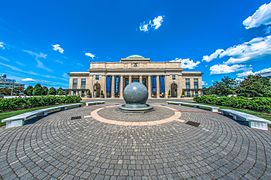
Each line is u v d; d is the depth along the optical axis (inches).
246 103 478.6
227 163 140.6
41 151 165.2
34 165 136.6
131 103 438.3
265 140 199.0
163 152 163.5
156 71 1856.5
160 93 1843.0
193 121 307.1
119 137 210.5
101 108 502.0
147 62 1908.2
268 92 918.4
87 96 1827.0
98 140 199.0
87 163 140.5
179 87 1835.6
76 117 344.2
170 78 1849.2
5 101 420.5
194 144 185.5
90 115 368.2
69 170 128.8
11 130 240.4
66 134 222.7
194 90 1897.1
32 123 287.6
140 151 166.1
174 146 179.5
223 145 182.4
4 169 129.8
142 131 238.4
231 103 546.3
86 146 179.3
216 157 152.4
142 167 134.2
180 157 152.5
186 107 554.3
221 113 404.5
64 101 722.2
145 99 442.3
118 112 408.2
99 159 148.1
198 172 126.4
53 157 151.6
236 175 121.9
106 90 1860.2
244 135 219.1
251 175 121.7
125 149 171.2
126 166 135.6
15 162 141.6
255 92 959.6
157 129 249.0
